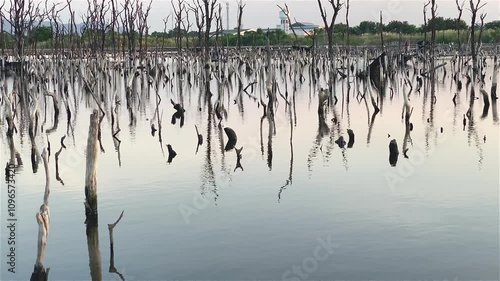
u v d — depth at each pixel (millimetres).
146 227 12555
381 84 31875
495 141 21016
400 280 9742
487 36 77688
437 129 24078
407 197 14305
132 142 22219
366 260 10570
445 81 47375
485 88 40531
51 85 45781
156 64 48719
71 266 10703
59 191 15391
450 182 15594
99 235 12203
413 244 11266
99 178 16719
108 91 40938
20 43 30156
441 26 70875
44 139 23109
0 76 37031
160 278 10047
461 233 11812
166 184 15953
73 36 49875
